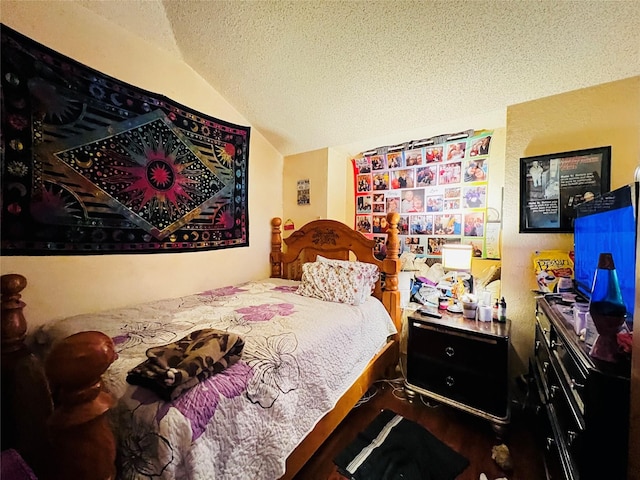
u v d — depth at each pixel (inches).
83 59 60.8
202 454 30.7
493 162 82.4
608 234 39.9
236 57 73.0
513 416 66.8
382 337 74.5
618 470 28.9
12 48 51.7
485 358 61.6
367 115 82.4
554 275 61.4
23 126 53.4
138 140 70.1
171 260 78.4
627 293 33.8
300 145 104.7
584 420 30.9
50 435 25.5
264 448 38.1
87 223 62.5
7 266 52.9
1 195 51.2
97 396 26.3
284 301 73.7
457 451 57.3
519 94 65.4
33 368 46.8
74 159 60.1
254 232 103.8
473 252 85.6
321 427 51.1
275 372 42.6
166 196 76.3
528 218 66.4
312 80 74.2
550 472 45.2
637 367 22.6
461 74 63.2
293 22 59.6
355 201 110.4
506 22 50.7
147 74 71.7
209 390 34.4
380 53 62.2
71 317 59.6
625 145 57.1
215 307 67.8
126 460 30.1
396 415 68.8
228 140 92.2
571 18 47.8
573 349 34.9
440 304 79.6
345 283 76.5
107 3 61.9
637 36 48.3
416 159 95.3
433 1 50.0
